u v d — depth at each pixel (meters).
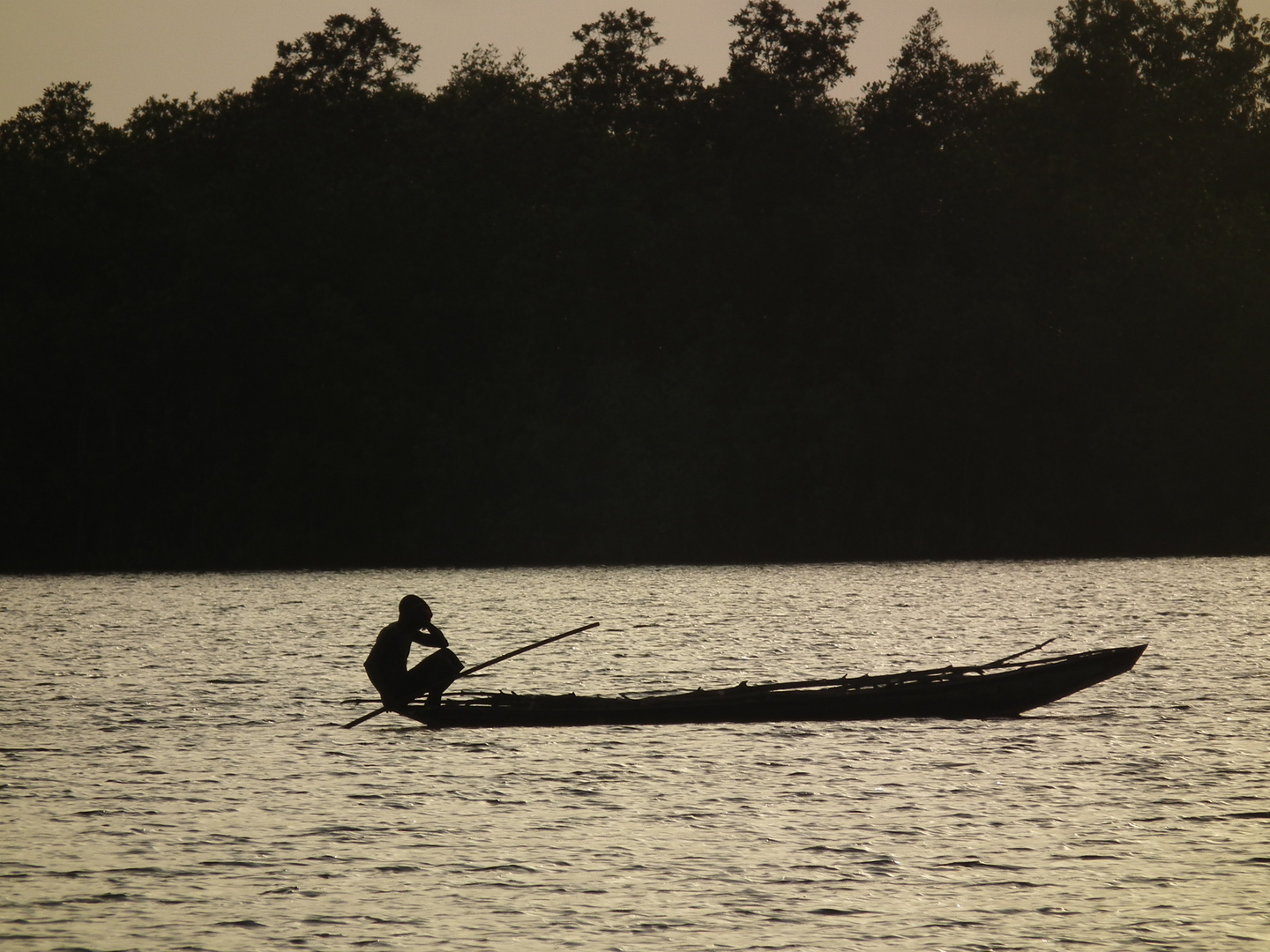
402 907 45.25
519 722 77.62
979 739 73.25
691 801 59.44
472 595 196.38
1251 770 64.25
